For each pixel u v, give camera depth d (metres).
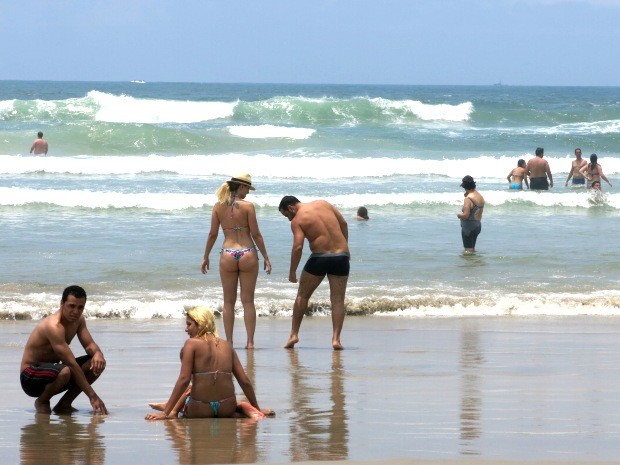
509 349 31.59
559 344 32.62
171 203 69.38
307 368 27.91
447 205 73.06
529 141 131.50
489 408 21.86
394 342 33.19
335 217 32.50
